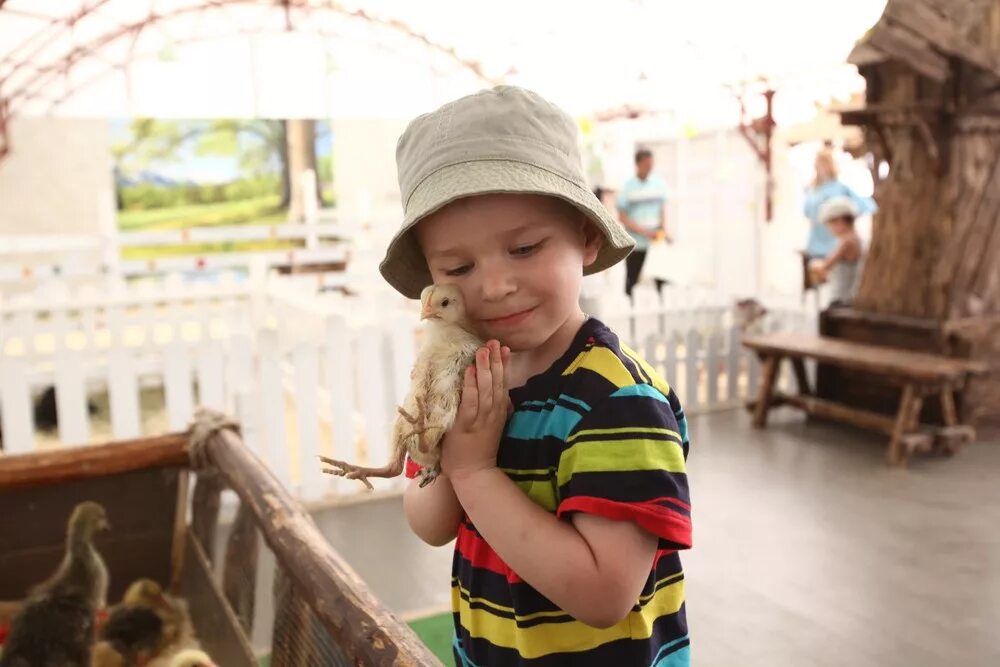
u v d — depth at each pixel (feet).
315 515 17.44
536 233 4.00
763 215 42.22
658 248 34.50
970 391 21.24
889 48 20.02
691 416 24.71
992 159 21.44
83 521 10.58
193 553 12.32
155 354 22.81
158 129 55.88
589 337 4.32
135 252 54.95
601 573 3.73
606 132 37.81
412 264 4.77
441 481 4.76
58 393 17.98
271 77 28.14
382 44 29.22
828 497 17.56
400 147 4.51
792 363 24.41
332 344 18.89
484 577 4.57
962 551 14.67
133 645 10.89
